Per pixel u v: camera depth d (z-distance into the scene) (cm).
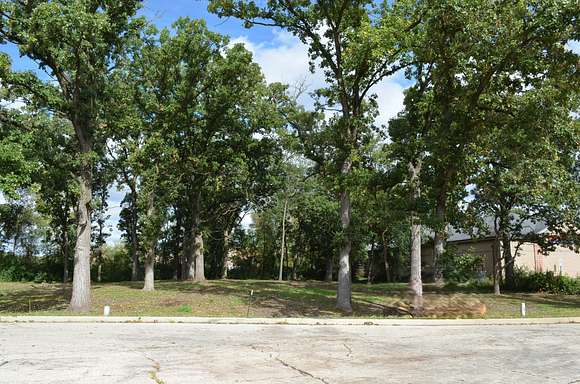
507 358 967
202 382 729
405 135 2269
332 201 4572
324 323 1585
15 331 1296
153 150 2744
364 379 765
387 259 5156
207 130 3219
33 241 4906
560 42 1752
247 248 5584
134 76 2798
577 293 3209
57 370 797
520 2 1692
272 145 3350
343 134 2127
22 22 1742
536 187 2327
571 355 1006
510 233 3238
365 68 2053
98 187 4325
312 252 5375
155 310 2022
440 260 2338
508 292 3272
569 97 2030
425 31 1898
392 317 1859
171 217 4666
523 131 1898
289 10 2127
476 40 1788
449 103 2022
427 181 2052
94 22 1711
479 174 2570
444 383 742
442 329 1475
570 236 3083
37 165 1822
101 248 5262
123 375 766
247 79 3120
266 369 832
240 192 3800
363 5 2136
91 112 1944
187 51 2897
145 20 2019
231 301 2316
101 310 1988
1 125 1880
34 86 1861
